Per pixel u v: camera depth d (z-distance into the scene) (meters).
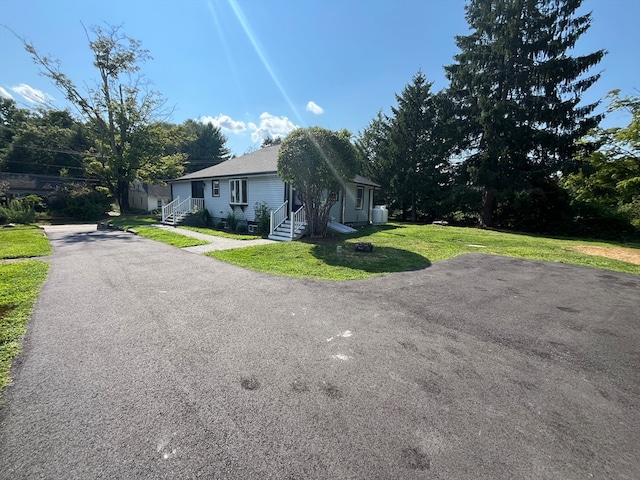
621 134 14.71
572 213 16.78
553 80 16.19
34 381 2.43
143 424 1.97
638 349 3.30
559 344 3.37
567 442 1.90
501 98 17.94
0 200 21.12
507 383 2.58
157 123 23.92
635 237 14.81
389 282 5.77
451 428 2.00
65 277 5.72
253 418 2.05
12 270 5.99
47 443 1.79
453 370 2.76
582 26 16.02
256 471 1.63
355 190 17.28
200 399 2.25
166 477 1.58
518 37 16.83
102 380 2.47
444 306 4.50
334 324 3.74
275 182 13.78
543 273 6.81
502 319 4.06
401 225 18.39
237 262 7.24
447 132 20.42
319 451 1.78
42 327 3.48
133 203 35.97
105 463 1.67
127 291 4.91
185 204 18.17
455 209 21.89
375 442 1.86
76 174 33.94
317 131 9.91
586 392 2.49
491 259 8.29
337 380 2.54
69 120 34.25
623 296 5.23
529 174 16.98
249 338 3.30
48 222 20.34
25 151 32.75
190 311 4.07
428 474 1.63
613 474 1.66
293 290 5.12
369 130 30.47
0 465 1.63
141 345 3.09
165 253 8.32
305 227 11.62
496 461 1.73
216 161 43.84
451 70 19.86
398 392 2.39
